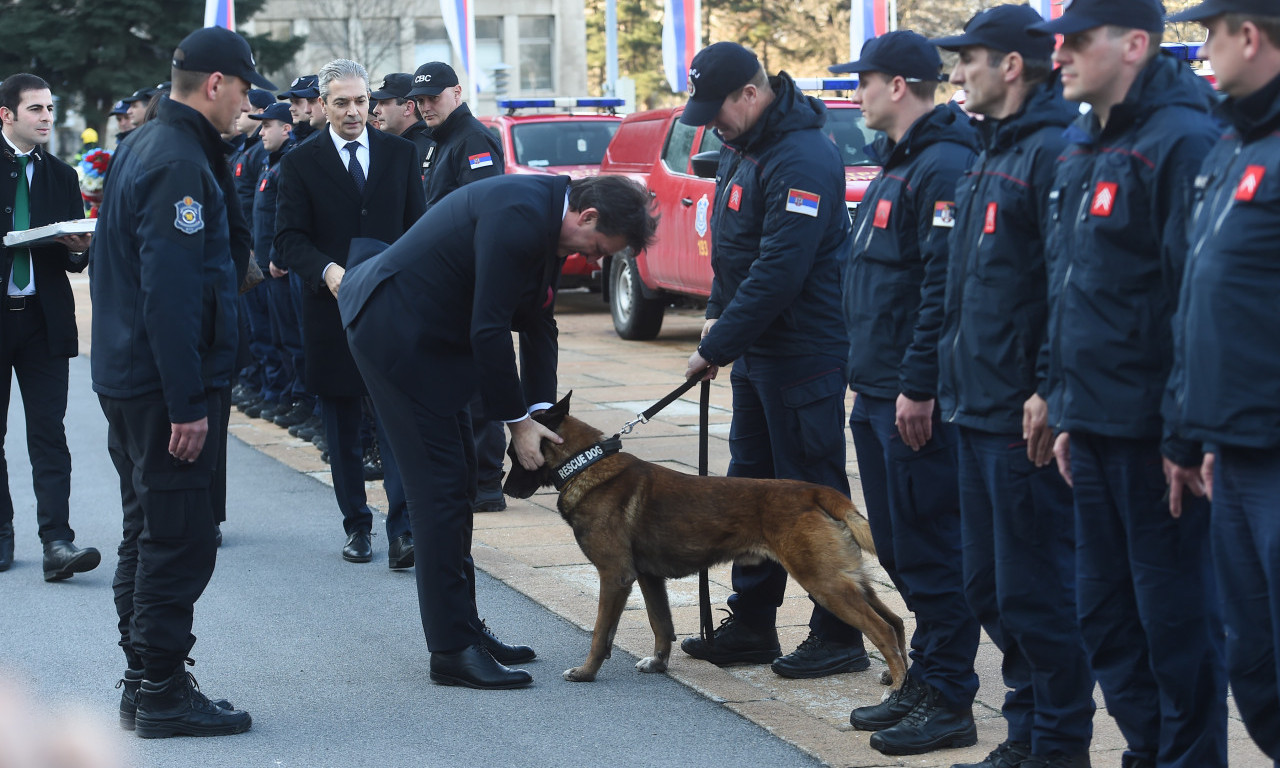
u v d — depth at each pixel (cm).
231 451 890
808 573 399
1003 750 344
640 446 838
